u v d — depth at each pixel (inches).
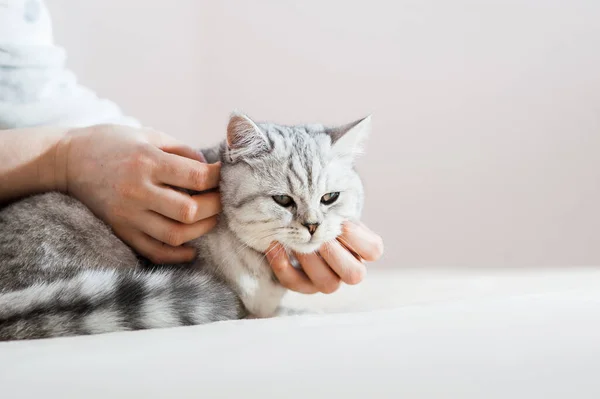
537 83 174.9
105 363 41.3
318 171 87.1
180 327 59.2
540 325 47.3
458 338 44.1
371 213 191.8
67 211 83.4
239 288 85.3
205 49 211.0
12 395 35.1
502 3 176.7
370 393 34.1
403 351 41.5
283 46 204.1
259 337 48.1
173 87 207.6
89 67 188.2
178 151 87.0
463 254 184.2
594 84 169.8
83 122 100.3
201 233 82.2
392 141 190.2
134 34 197.5
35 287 67.3
